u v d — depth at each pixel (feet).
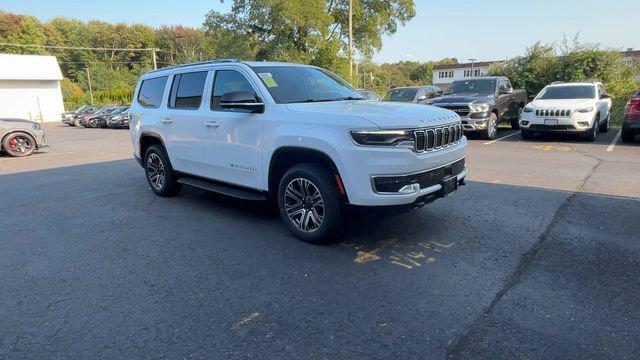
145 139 22.17
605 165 27.37
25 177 29.81
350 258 13.44
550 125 38.75
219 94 17.39
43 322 10.15
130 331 9.71
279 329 9.65
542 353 8.59
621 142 38.14
